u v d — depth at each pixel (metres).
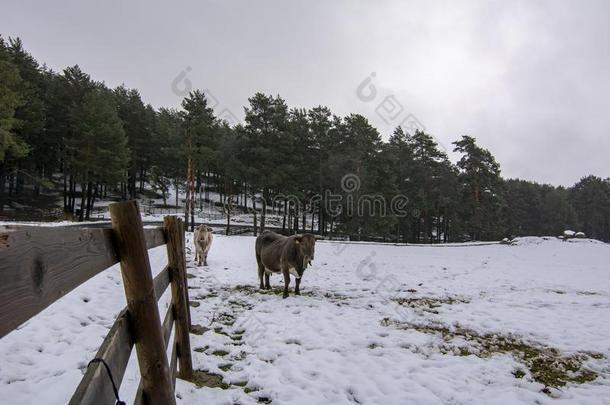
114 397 1.68
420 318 8.12
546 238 37.34
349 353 5.87
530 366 5.64
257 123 31.94
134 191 49.38
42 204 41.22
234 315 7.81
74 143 33.88
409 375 5.09
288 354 5.71
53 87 41.59
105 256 1.81
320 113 37.41
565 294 11.54
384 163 36.53
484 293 11.45
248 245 23.23
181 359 4.64
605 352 6.30
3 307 0.92
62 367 4.43
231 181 37.47
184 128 29.80
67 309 6.36
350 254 22.52
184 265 6.16
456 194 45.34
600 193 80.81
